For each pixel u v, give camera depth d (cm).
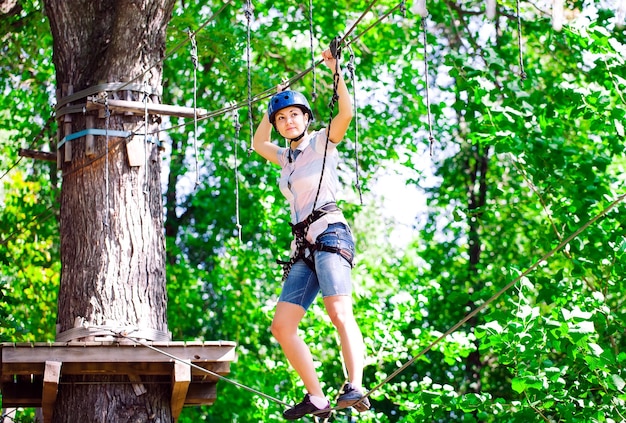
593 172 1029
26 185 1603
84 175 862
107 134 840
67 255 849
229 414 1655
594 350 856
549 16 1194
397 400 1185
